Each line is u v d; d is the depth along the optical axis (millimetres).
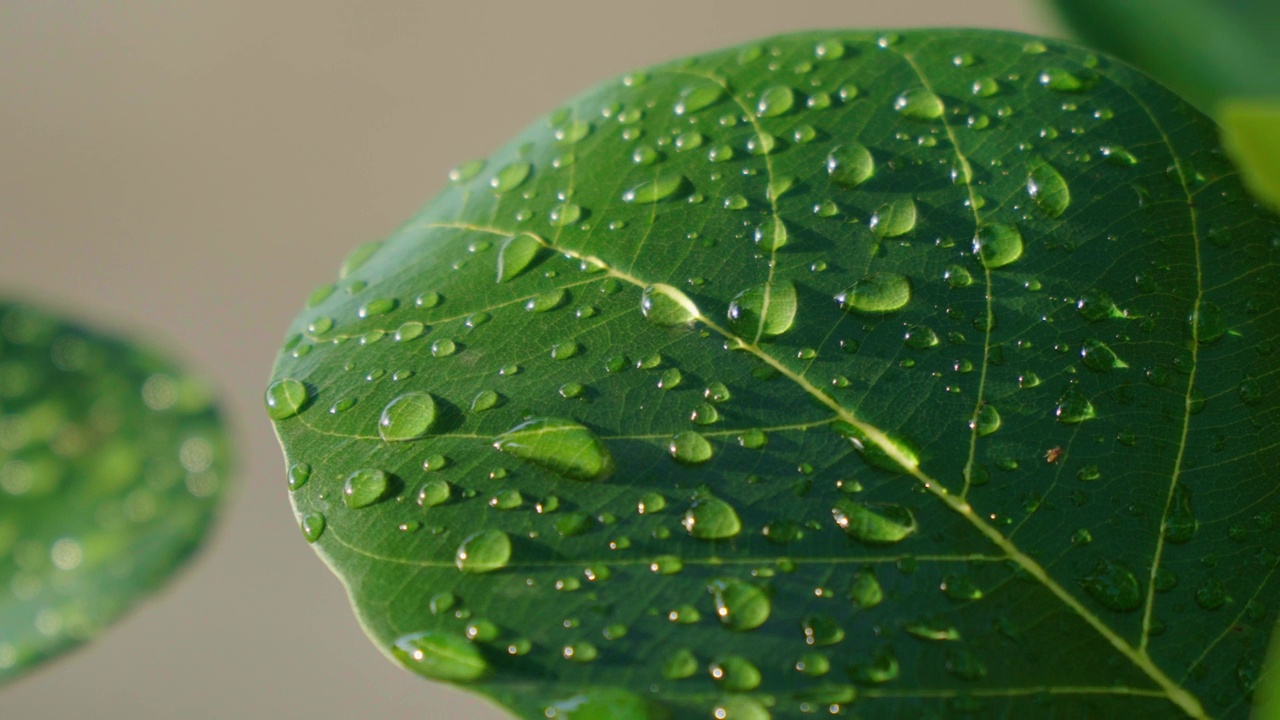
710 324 267
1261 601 259
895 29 279
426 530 260
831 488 261
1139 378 264
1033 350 265
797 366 265
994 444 262
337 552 260
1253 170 250
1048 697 255
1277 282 266
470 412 265
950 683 255
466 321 271
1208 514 261
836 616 256
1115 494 261
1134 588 259
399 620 257
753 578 258
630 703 253
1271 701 247
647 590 257
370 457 264
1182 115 271
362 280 279
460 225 279
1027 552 260
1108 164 270
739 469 262
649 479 261
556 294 271
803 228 270
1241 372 264
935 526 260
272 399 270
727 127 276
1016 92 273
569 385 266
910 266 268
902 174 271
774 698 253
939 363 265
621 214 273
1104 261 267
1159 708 256
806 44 280
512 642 255
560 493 261
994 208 269
